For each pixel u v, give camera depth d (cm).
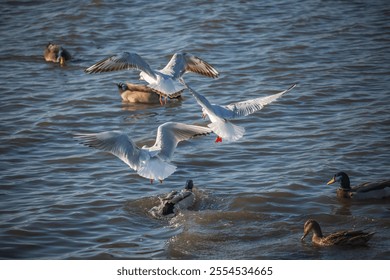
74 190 1897
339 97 2597
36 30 3562
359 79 2777
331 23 3519
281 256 1539
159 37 3394
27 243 1595
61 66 3103
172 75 1491
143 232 1669
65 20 3697
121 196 1859
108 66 1466
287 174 1978
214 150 2172
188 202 1788
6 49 3312
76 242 1612
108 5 3934
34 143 2253
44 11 3872
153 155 1270
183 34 3416
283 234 1650
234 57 3094
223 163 2078
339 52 3106
